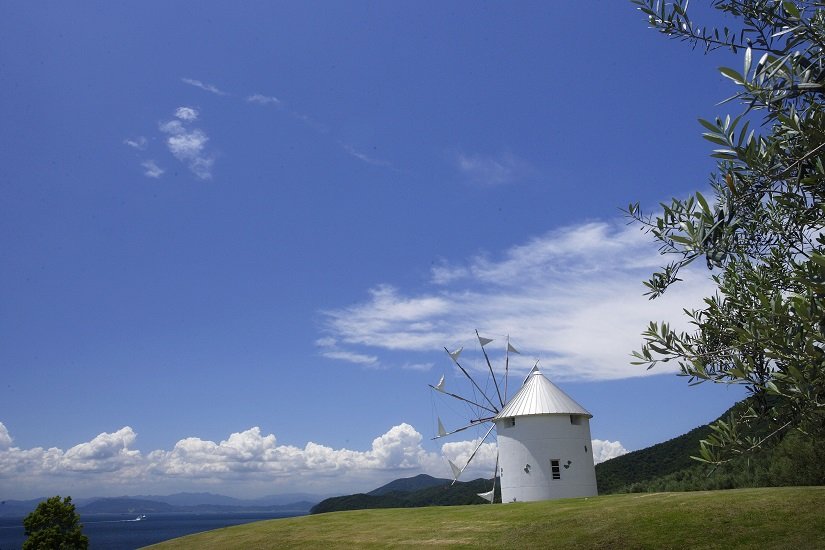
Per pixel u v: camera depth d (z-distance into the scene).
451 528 27.98
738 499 23.81
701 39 8.48
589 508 26.86
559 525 24.75
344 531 30.61
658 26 8.73
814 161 7.16
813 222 7.88
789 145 7.39
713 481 39.97
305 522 34.72
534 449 38.78
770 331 7.11
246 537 32.25
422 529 28.66
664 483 46.06
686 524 21.98
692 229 8.20
